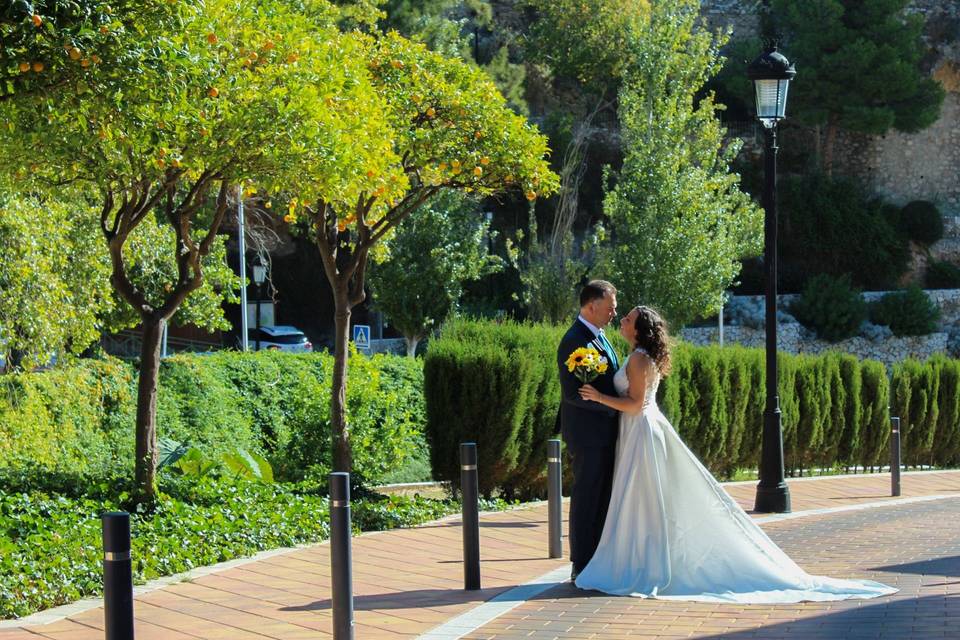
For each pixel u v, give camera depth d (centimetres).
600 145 4381
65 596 666
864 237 4478
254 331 3766
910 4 4775
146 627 606
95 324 1638
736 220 2864
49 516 852
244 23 940
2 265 1326
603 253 2978
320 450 1371
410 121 1186
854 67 4391
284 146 898
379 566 803
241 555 837
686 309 2781
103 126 863
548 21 4478
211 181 962
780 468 1186
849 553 877
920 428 1916
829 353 1817
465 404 1188
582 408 712
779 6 4616
